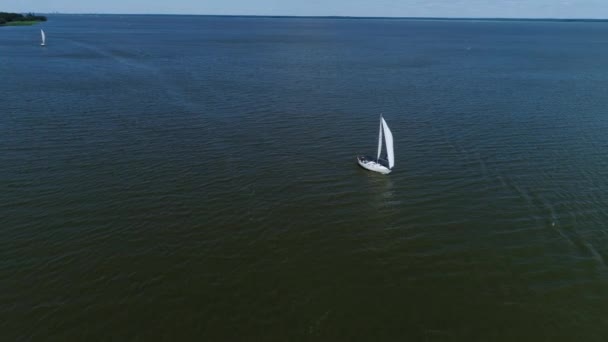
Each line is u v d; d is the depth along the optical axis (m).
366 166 60.03
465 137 73.25
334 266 39.94
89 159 60.38
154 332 32.09
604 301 35.56
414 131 76.38
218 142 69.00
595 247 42.75
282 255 41.31
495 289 37.12
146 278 37.47
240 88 108.19
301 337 32.03
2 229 43.16
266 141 70.38
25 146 64.06
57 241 41.81
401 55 189.00
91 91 100.12
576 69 147.62
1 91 96.25
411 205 50.97
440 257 41.41
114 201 49.41
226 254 41.09
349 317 33.97
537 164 62.00
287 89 108.06
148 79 117.56
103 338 31.39
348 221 47.38
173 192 52.09
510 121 82.19
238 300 35.44
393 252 42.16
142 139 68.94
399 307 35.12
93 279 37.09
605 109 90.81
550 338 32.12
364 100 97.75
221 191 52.94
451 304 35.47
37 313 33.28
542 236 44.66
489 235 44.91
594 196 52.66
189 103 91.81
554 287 37.25
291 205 50.38
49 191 51.00
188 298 35.44
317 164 62.03
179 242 42.50
